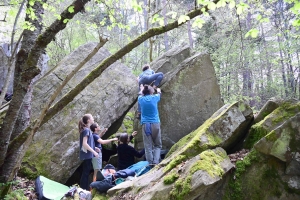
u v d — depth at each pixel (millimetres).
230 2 2912
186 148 3766
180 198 2947
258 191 3182
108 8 4156
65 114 6188
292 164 3129
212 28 11883
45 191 4434
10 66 3480
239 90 13484
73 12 3049
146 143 5215
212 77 6352
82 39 15180
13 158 3477
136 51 18750
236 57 12109
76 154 6020
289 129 3211
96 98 6648
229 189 3238
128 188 3803
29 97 4805
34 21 4215
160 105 6047
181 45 7340
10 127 3328
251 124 4133
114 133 7629
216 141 3840
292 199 3090
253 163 3316
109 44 15398
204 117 6160
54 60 15039
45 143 5777
